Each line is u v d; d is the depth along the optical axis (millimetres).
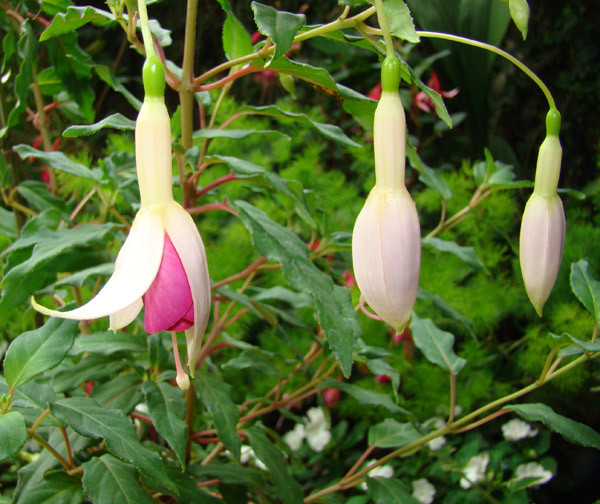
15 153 313
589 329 423
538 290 174
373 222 146
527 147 711
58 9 261
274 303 476
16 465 377
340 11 739
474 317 455
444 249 294
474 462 422
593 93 666
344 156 678
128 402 225
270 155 557
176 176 260
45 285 255
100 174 273
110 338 241
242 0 765
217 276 438
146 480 217
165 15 763
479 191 322
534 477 404
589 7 667
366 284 148
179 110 236
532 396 502
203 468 251
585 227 505
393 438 293
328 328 180
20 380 175
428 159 655
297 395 291
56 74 287
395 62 146
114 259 274
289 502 249
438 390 447
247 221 205
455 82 538
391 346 477
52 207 277
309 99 733
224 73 729
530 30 695
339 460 482
